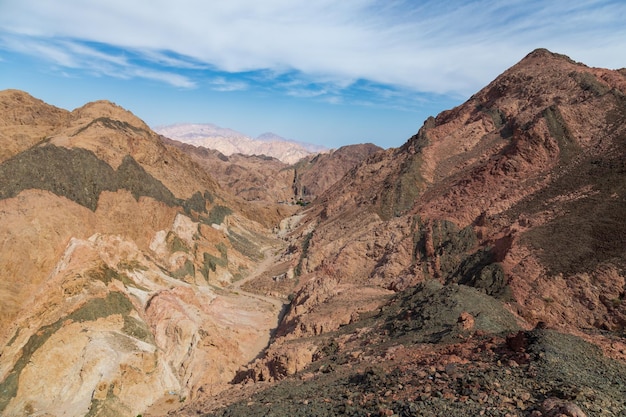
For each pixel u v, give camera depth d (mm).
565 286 36438
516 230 45688
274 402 22547
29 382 33406
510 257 41375
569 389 16406
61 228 47594
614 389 17766
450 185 66375
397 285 51094
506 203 52938
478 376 18438
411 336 29109
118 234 57625
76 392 33375
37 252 43656
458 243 51750
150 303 45469
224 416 22219
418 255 55531
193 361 39938
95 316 38281
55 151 55781
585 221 42062
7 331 37438
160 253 64125
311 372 28109
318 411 19281
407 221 60594
